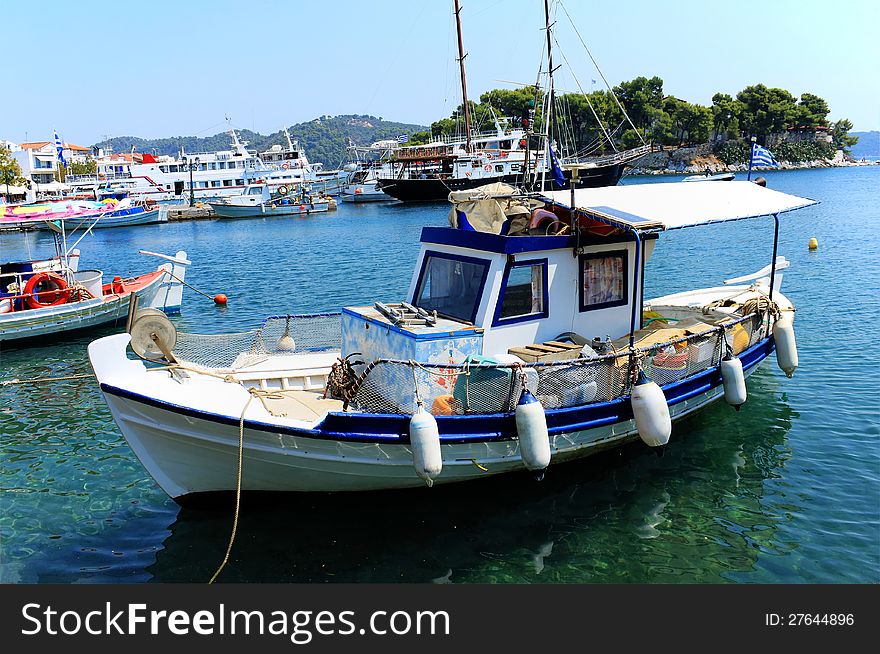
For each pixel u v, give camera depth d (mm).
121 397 8297
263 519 9469
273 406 9453
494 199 10469
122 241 58250
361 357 10625
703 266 31109
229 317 24094
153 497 10492
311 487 9148
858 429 11938
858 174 125562
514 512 9555
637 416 9617
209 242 54281
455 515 9508
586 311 10898
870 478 10281
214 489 9188
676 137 151000
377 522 9383
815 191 77938
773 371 15094
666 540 8891
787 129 160250
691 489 10094
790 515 9367
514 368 9016
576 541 8898
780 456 11070
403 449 8766
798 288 24094
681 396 10758
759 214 11492
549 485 10180
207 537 9141
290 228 63812
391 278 31594
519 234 10508
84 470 11547
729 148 153000
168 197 93500
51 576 8500
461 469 9219
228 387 8820
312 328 11914
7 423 13828
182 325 22859
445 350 9438
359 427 8492
